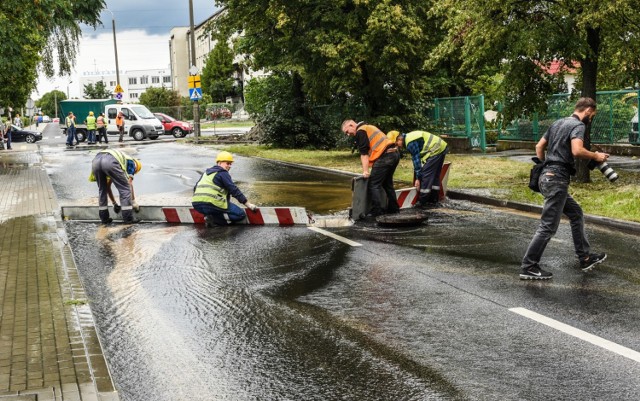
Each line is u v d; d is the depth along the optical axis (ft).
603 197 41.06
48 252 29.76
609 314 19.47
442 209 41.57
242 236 33.88
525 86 51.70
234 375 15.79
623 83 52.70
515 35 47.47
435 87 109.70
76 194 52.95
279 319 19.97
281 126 100.32
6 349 17.01
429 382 14.92
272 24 91.71
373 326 19.01
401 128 84.58
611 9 41.45
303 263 27.37
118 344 18.26
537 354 16.44
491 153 83.10
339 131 95.09
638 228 32.81
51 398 13.83
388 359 16.42
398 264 26.63
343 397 14.30
